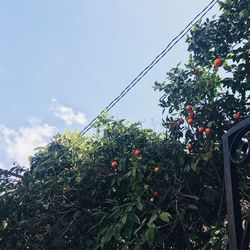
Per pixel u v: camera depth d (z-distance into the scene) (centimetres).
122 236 301
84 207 360
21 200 366
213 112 321
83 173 363
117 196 351
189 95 334
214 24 338
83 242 346
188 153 324
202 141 321
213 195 311
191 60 345
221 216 315
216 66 318
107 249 302
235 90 322
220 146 315
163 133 352
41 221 357
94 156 386
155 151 338
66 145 411
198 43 341
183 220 297
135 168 317
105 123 405
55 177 370
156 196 318
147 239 275
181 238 321
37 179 379
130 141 369
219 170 315
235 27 330
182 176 320
